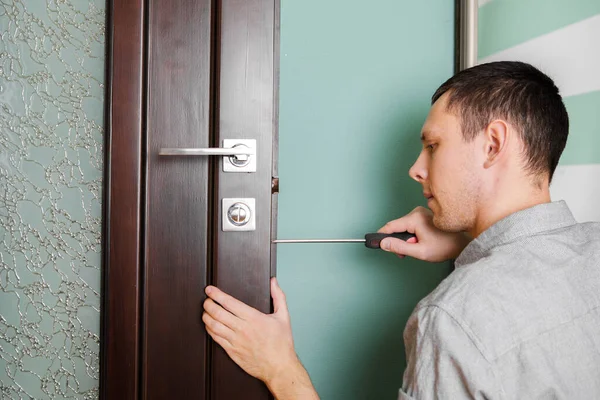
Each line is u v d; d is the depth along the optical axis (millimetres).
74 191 949
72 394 951
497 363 605
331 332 1197
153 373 934
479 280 647
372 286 1201
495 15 1109
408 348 725
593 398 623
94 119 952
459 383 615
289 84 1181
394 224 980
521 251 683
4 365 940
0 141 936
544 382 604
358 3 1194
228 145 922
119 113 930
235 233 929
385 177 1197
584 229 730
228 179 925
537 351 612
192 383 938
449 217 799
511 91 744
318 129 1187
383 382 1206
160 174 934
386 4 1201
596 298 652
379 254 1198
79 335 951
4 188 937
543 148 739
